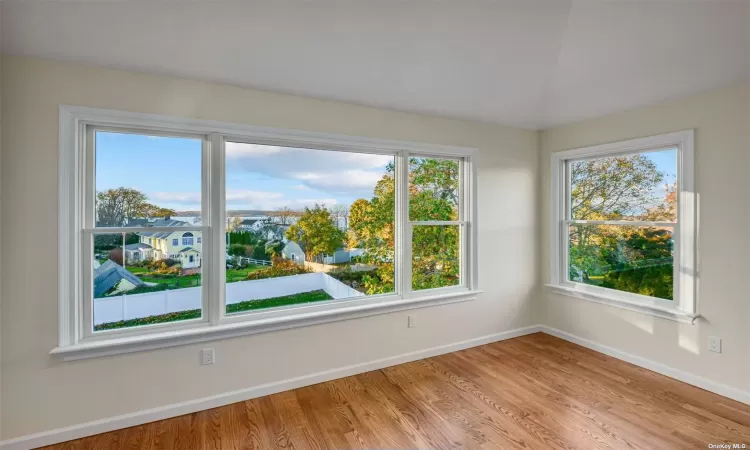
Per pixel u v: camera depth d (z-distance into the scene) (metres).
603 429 2.14
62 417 2.04
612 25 1.86
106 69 2.11
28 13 1.62
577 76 2.42
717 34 1.87
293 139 2.66
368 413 2.33
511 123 3.49
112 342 2.10
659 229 2.93
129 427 2.17
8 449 1.93
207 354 2.38
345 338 2.87
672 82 2.46
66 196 2.04
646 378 2.79
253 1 1.63
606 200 3.34
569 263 3.70
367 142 2.92
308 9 1.70
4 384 1.93
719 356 2.52
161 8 1.64
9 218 1.92
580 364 3.07
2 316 1.92
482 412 2.33
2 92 1.89
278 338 2.61
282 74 2.31
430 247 3.34
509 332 3.72
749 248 2.37
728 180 2.46
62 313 2.03
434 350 3.27
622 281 3.21
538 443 2.01
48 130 1.99
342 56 2.13
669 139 2.79
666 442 2.01
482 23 1.86
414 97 2.76
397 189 3.16
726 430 2.11
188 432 2.12
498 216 3.62
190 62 2.10
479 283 3.50
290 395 2.56
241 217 2.56
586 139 3.41
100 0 1.57
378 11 1.74
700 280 2.62
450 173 3.45
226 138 2.48
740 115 2.40
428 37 1.97
